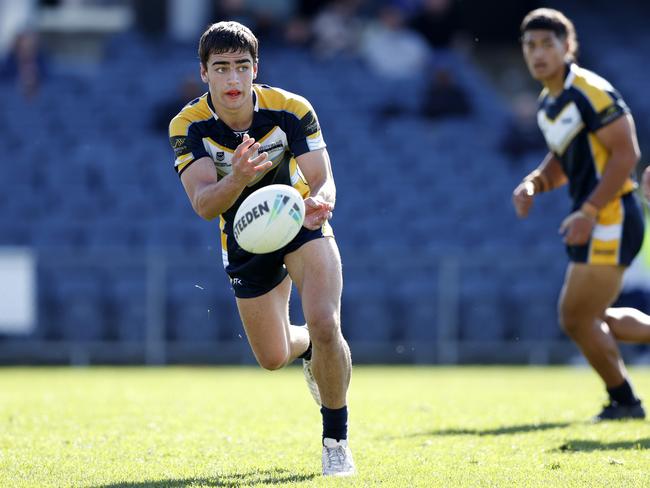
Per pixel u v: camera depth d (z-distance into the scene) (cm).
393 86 8038
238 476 1842
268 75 8038
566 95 2609
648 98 8569
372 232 6581
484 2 9238
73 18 8731
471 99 7962
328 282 1848
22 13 8494
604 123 2544
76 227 6412
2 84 7825
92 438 2305
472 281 5422
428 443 2205
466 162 7312
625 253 2558
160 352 5356
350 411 2872
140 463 1977
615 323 2630
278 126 1936
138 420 2645
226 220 2011
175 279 5372
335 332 1806
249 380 4381
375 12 8525
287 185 1819
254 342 2020
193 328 5362
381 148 7394
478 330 5412
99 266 5341
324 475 1838
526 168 7306
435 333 5425
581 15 9269
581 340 2611
